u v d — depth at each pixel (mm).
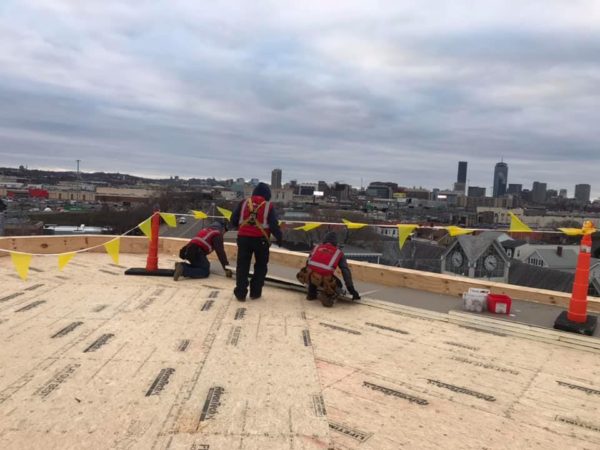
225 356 3812
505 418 3012
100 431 2625
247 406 2973
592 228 4723
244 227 5516
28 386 3166
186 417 2807
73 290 5895
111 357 3713
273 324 4742
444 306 5719
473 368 3846
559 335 4531
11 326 4430
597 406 3242
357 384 3434
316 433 2682
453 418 2980
